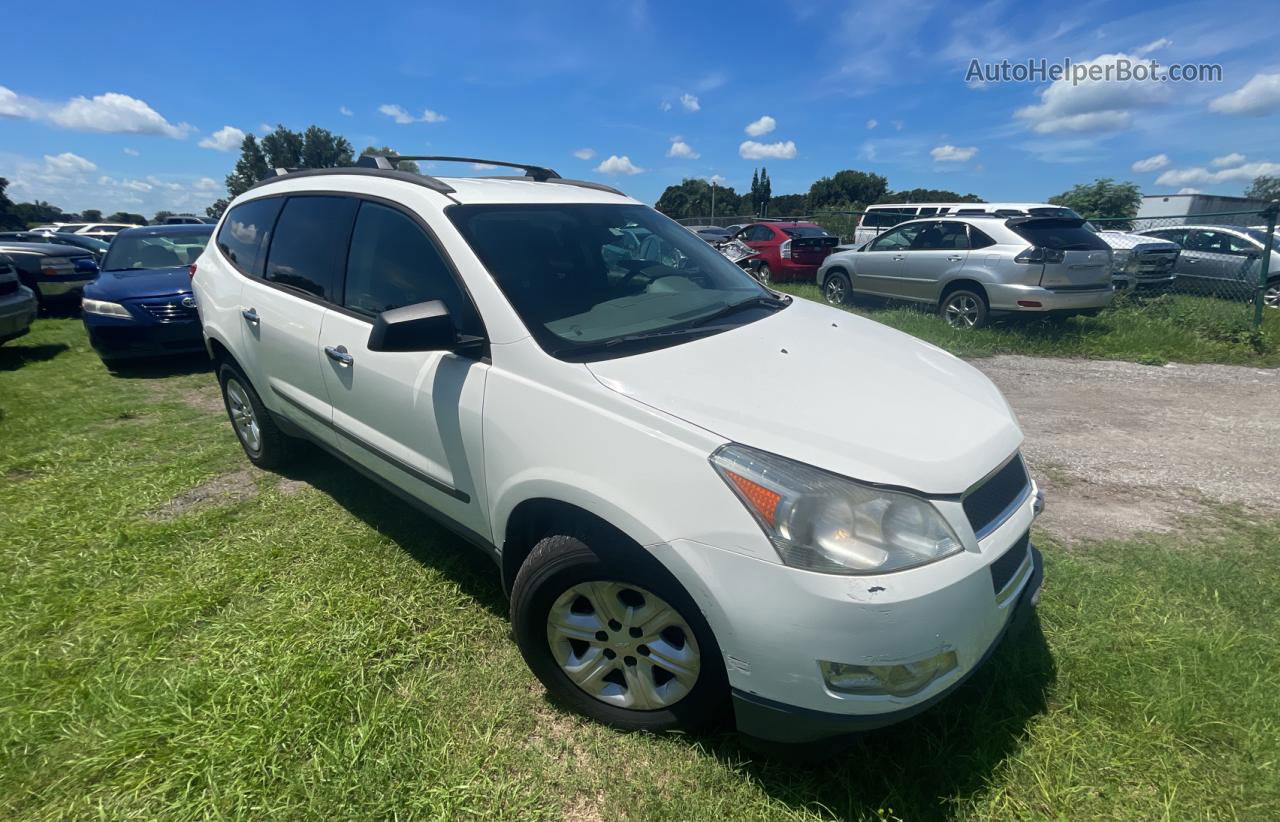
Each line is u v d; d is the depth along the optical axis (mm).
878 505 1750
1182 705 2227
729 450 1837
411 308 2264
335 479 4070
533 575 2152
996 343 8039
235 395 4227
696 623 1923
